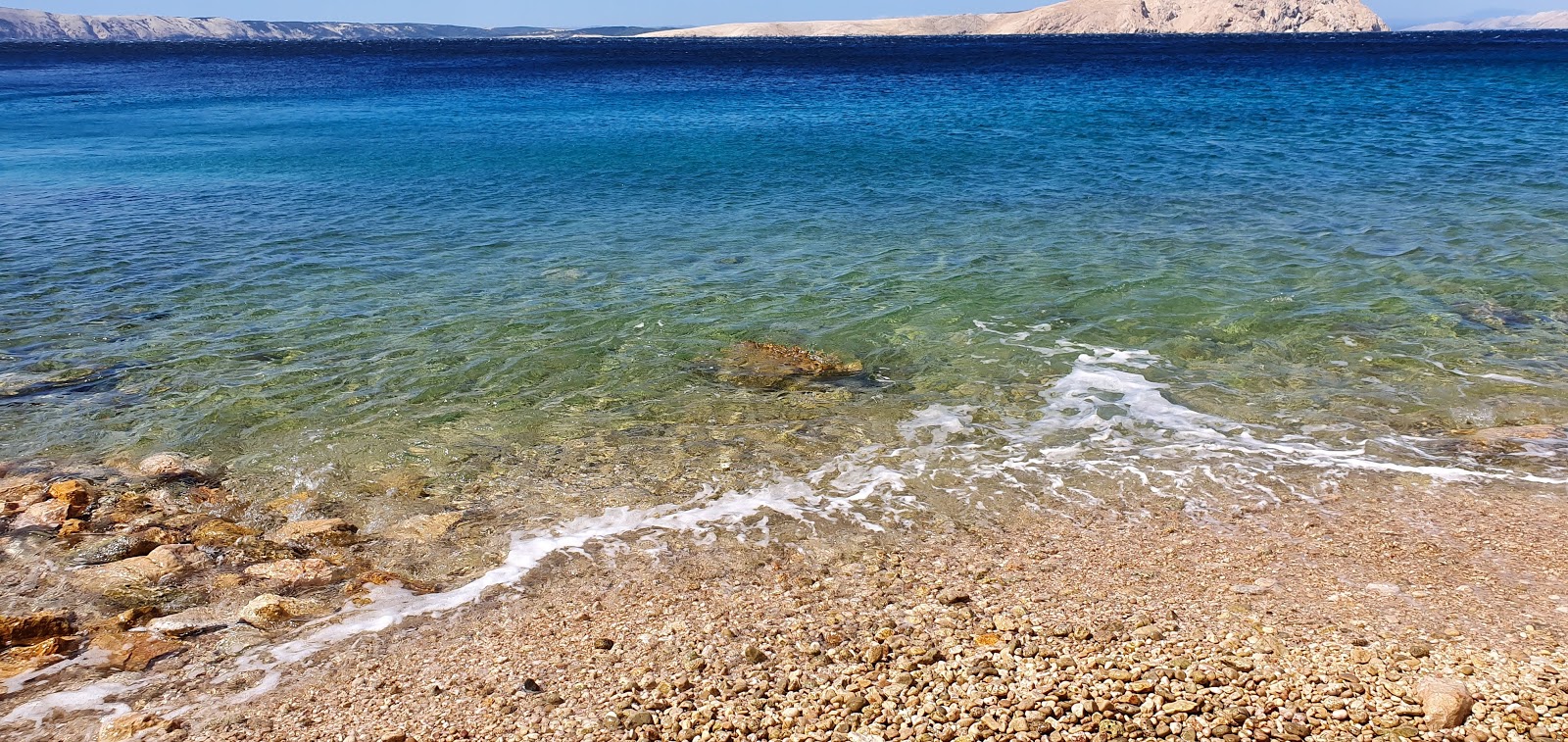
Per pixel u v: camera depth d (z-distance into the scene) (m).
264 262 17.23
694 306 14.25
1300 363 11.47
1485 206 19.66
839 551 7.57
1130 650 5.97
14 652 6.38
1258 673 5.67
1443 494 8.15
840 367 11.72
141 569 7.44
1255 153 27.95
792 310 13.98
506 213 21.61
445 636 6.58
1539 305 13.30
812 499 8.45
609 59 104.12
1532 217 18.52
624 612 6.79
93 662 6.35
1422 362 11.34
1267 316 13.17
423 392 11.11
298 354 12.42
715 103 48.34
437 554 7.71
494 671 6.12
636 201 22.80
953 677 5.77
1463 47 108.50
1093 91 50.69
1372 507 7.98
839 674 5.88
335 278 16.06
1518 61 72.06
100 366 12.04
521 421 10.27
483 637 6.55
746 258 17.09
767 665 6.04
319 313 14.13
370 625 6.75
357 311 14.22
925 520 8.02
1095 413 10.17
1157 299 14.04
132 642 6.55
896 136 33.81
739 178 25.80
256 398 10.98
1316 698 5.43
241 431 10.11
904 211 20.91
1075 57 94.06
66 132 38.34
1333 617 6.30
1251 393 10.58
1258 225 18.56
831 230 19.14
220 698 5.96
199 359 12.27
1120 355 11.89
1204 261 16.08
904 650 6.09
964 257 16.77
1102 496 8.35
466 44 198.50
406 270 16.62
